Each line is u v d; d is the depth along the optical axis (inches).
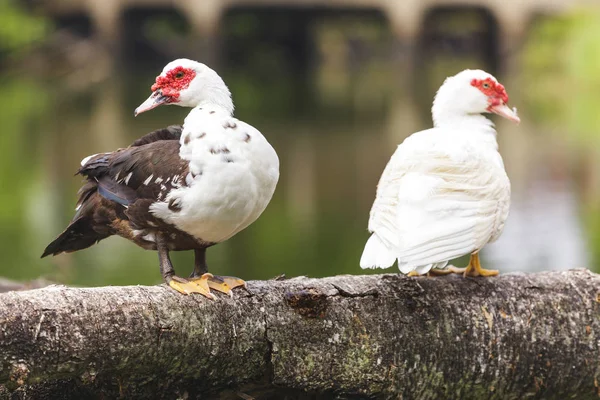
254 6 2554.1
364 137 1453.0
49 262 700.7
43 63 2581.2
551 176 1100.5
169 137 340.5
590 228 814.5
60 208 928.3
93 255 741.9
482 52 3036.4
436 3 2536.9
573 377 357.1
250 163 310.3
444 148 336.8
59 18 2775.6
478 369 347.9
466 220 327.6
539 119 1721.2
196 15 2532.0
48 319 291.4
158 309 308.7
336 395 338.3
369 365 335.9
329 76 2960.1
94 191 337.4
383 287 343.0
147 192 315.6
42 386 313.9
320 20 3085.6
